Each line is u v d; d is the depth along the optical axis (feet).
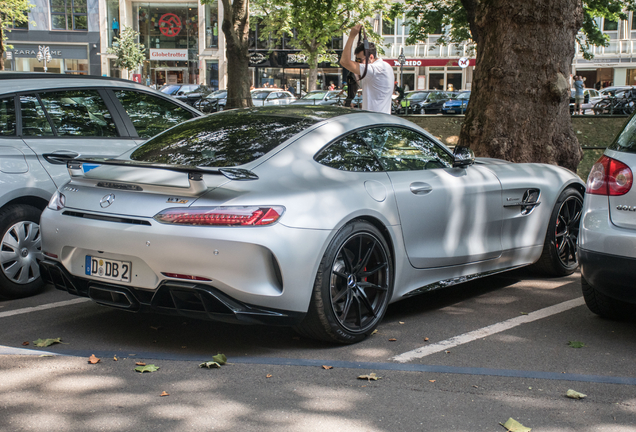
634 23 141.38
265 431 8.69
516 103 25.00
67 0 161.07
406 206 13.43
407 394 10.03
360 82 21.88
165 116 19.20
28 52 161.07
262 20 136.26
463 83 151.94
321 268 11.59
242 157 12.14
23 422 8.80
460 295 16.42
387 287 13.03
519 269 19.27
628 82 143.43
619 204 12.47
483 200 15.40
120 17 161.79
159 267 10.98
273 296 11.02
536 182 17.06
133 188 11.58
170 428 8.72
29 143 15.88
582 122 51.96
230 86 63.77
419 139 14.96
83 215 11.98
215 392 10.00
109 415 9.09
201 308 11.27
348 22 112.98
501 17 24.98
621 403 9.80
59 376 10.55
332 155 12.72
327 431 8.73
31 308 14.92
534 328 13.62
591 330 13.52
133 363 11.25
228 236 10.67
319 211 11.53
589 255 12.80
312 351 12.05
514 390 10.25
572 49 25.29
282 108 14.57
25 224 15.89
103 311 14.64
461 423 9.04
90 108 17.40
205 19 164.14
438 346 12.41
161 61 166.30
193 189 10.84
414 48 151.74
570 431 8.85
